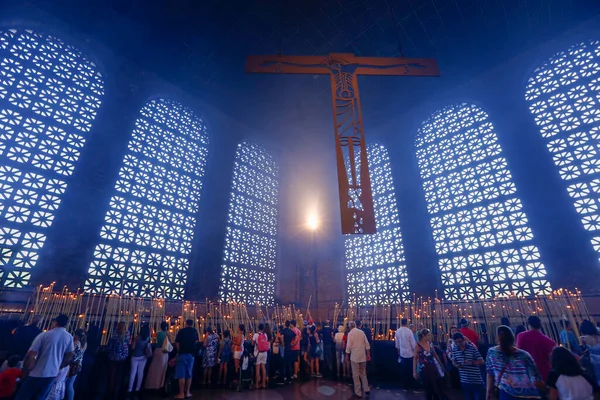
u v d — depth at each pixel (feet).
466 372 13.20
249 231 55.01
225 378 25.39
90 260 33.76
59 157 35.55
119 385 19.35
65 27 41.52
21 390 12.78
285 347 27.25
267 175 65.16
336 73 27.68
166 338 22.88
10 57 35.88
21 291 27.99
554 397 9.04
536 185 38.91
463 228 44.14
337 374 29.55
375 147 63.98
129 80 46.98
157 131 48.42
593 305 29.78
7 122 33.17
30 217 31.40
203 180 52.37
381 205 56.85
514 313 32.53
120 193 39.42
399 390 23.21
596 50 41.04
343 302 53.52
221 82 54.75
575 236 34.09
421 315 39.40
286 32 46.47
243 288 48.96
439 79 53.52
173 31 45.55
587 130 37.78
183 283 41.91
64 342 14.20
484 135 47.57
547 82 44.19
